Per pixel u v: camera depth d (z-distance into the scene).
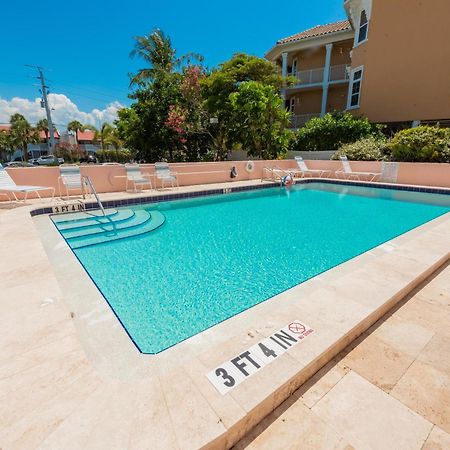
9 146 41.06
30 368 1.63
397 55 13.07
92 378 1.57
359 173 11.01
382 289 2.61
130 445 1.20
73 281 3.11
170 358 1.92
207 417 1.34
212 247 4.87
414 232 4.54
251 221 6.54
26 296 2.41
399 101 13.38
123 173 8.64
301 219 6.73
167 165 9.29
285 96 21.12
